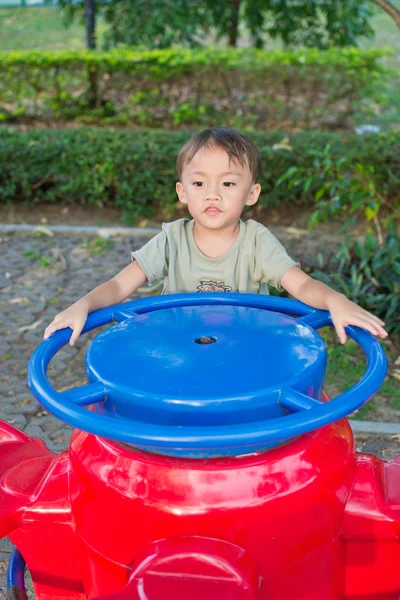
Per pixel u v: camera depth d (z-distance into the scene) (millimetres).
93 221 5609
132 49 8172
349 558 1414
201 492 1185
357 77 7438
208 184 1664
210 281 1813
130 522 1220
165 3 8258
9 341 3596
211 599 1058
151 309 1673
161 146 5625
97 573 1309
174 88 7773
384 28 16719
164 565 1128
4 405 3000
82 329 1563
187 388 1191
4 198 5934
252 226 1806
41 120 8039
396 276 3838
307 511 1230
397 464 1470
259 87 7605
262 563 1219
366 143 5371
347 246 3795
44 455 1577
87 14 8586
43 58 7711
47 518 1399
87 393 1223
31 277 4430
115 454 1264
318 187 5418
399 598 1470
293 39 9102
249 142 1716
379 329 1450
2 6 19328
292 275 1718
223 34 9000
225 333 1412
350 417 2885
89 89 7945
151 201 5910
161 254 1806
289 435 1102
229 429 1092
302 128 7703
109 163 5594
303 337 1386
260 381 1212
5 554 2117
